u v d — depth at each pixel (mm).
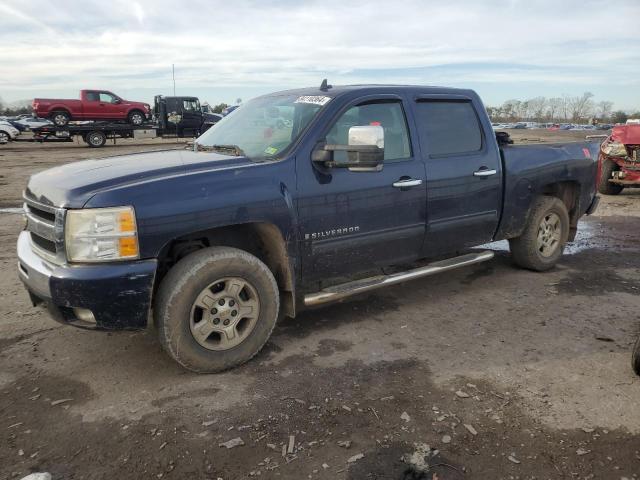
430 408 3029
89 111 28188
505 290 5066
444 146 4555
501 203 5012
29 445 2715
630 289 5090
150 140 34875
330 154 3676
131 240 3045
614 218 8859
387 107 4254
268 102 4547
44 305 3375
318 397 3158
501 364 3559
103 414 2992
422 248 4484
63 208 3055
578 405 3047
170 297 3199
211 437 2775
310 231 3736
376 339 3979
